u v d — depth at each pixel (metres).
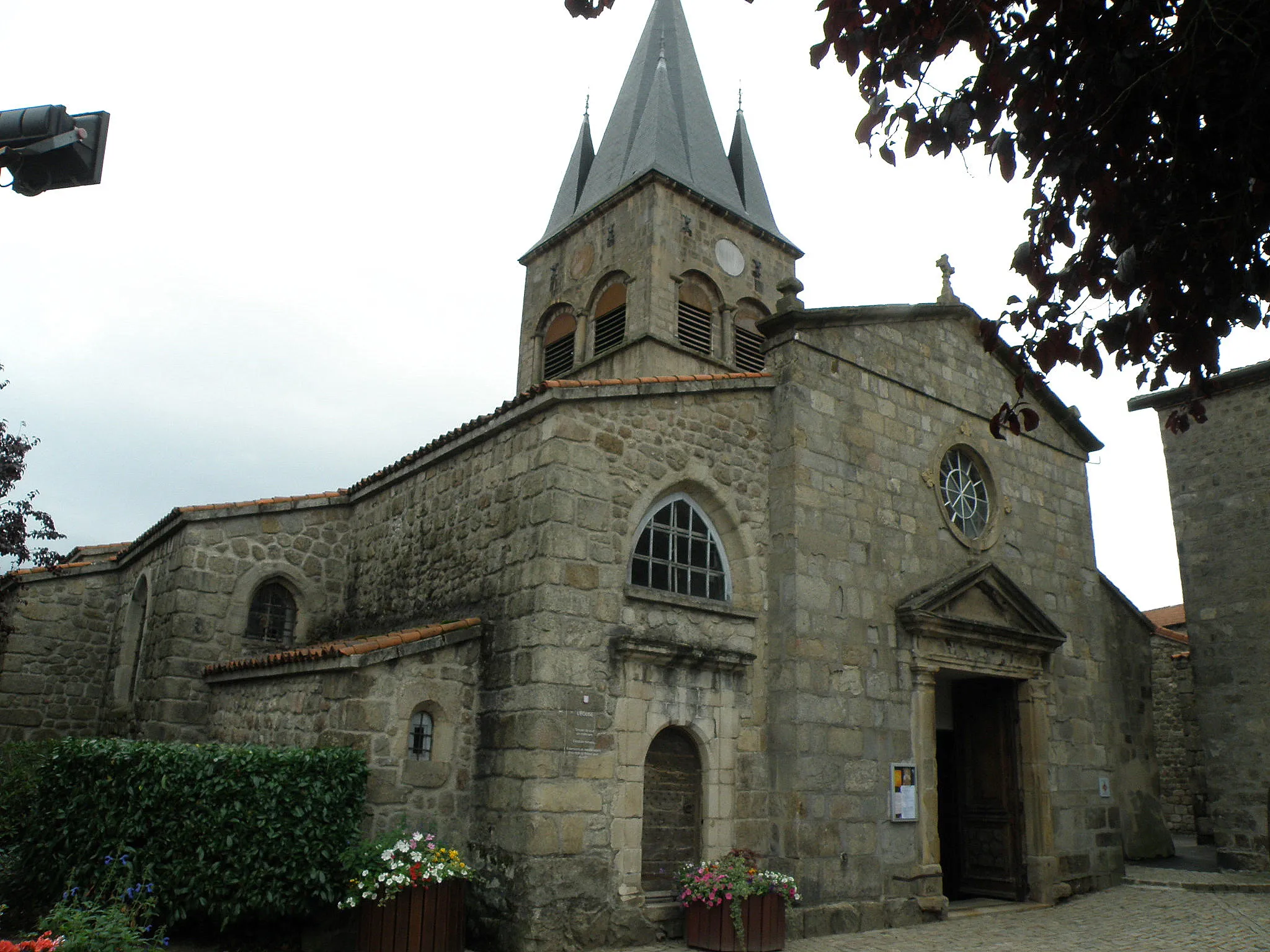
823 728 12.58
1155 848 19.44
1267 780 16.98
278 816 9.99
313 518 16.22
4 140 6.04
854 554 13.64
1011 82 5.16
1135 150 5.20
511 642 11.28
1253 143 4.89
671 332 21.03
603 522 11.67
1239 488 18.28
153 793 10.36
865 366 14.68
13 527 15.07
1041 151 5.34
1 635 16.41
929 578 14.57
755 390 13.70
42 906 10.97
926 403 15.48
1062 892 14.88
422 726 11.24
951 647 14.34
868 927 12.30
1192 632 18.42
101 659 17.84
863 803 12.77
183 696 14.47
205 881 9.89
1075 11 5.05
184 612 14.77
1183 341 5.37
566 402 11.73
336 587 16.17
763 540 13.23
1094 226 5.42
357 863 9.83
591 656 11.17
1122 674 20.27
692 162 24.52
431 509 14.00
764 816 12.27
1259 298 5.30
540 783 10.46
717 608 12.40
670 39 27.06
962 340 16.52
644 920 10.91
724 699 12.27
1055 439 17.83
